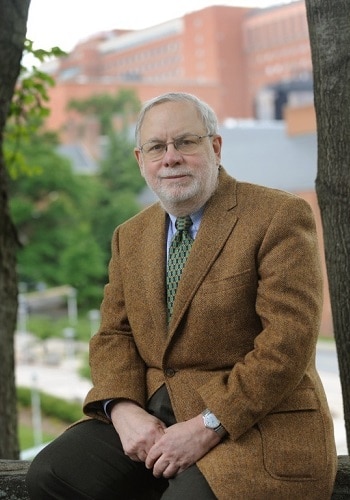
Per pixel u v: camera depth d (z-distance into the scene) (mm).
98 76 145500
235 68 127625
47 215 57094
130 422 3004
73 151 87875
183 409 2967
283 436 2832
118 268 3273
